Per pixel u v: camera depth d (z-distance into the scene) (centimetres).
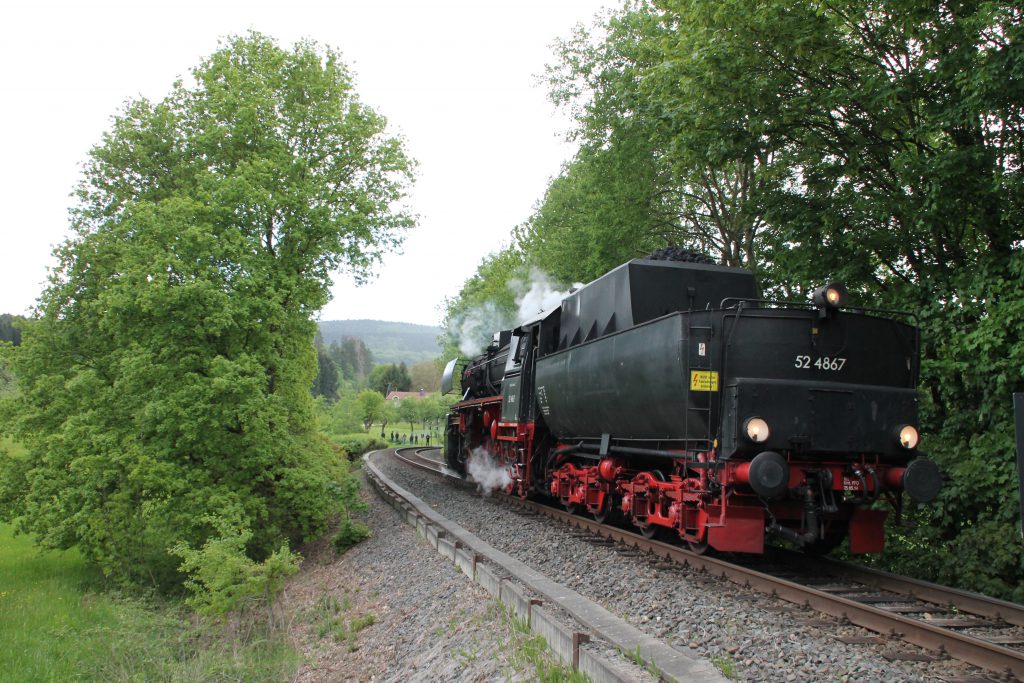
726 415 765
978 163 940
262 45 1792
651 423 895
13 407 1603
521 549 1045
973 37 910
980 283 947
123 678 967
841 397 755
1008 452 905
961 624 621
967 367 968
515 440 1498
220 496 1378
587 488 1161
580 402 1113
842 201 1124
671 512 871
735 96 1125
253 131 1648
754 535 759
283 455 1501
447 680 650
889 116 1073
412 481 2205
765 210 1225
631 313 970
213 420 1370
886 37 1062
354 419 6288
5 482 1577
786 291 1389
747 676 498
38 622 1188
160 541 1434
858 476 759
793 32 1055
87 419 1438
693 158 1245
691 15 1136
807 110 1129
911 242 1084
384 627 927
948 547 941
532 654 591
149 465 1373
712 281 1014
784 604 682
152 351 1418
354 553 1417
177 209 1417
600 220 1827
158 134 1748
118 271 1555
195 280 1395
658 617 661
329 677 845
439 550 1127
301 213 1567
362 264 1631
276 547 1527
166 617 1240
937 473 728
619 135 1761
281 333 1611
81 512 1372
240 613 1159
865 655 534
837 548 1062
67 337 1645
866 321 805
